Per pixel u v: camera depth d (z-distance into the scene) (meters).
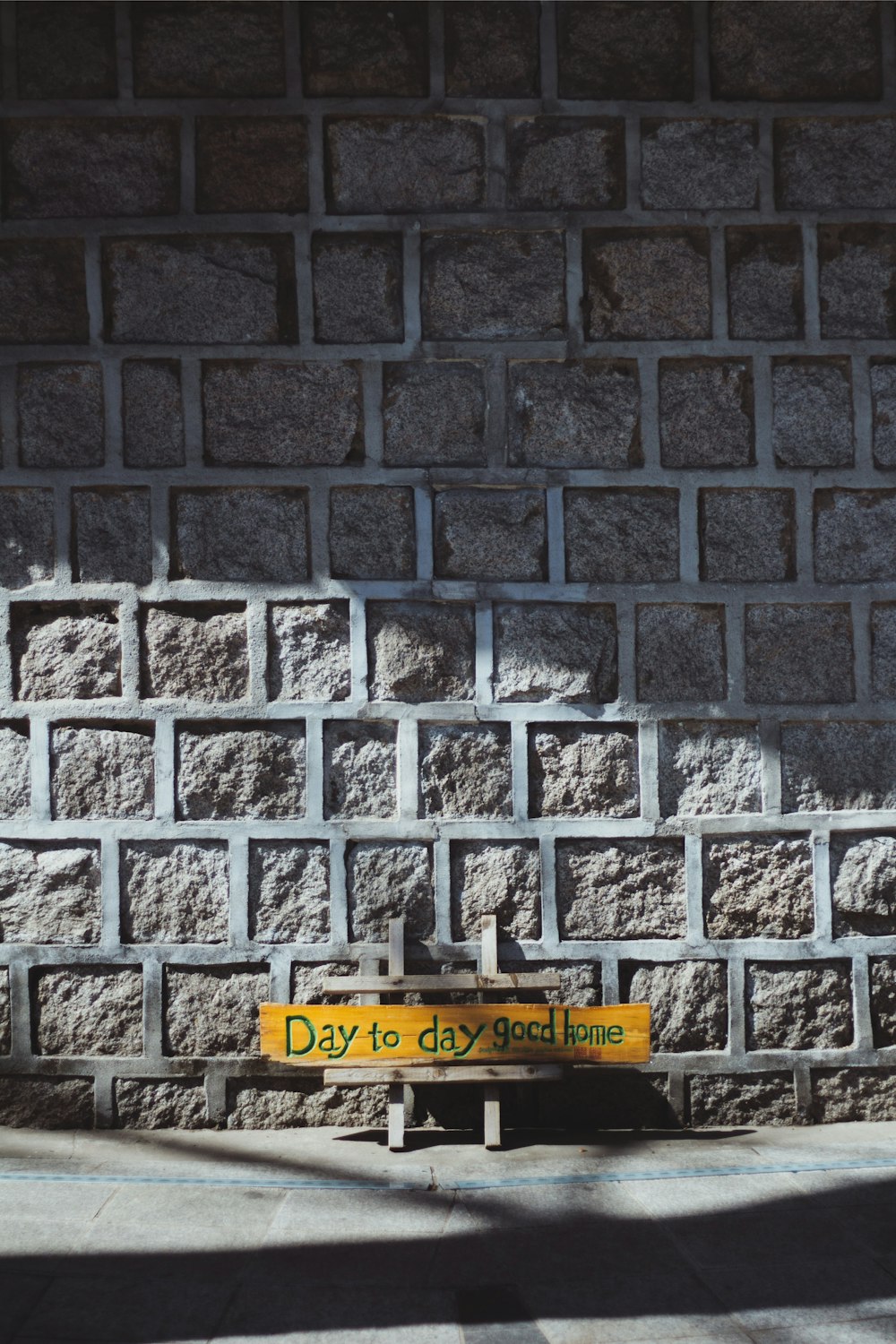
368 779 4.19
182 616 4.18
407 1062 4.01
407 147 4.20
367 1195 3.58
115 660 4.18
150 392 4.18
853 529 4.25
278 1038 4.01
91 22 4.17
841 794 4.25
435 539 4.20
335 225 4.18
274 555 4.18
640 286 4.22
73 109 4.15
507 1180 3.69
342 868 4.16
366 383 4.19
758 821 4.21
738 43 4.25
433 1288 3.04
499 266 4.21
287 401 4.18
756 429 4.23
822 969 4.23
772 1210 3.49
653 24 4.24
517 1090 4.20
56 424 4.17
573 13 4.23
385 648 4.19
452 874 4.19
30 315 4.18
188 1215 3.44
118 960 4.15
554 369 4.22
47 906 4.17
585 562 4.22
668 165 4.23
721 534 4.24
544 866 4.19
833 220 4.25
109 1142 4.04
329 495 4.18
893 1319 2.90
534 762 4.21
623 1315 2.91
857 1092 4.23
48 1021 4.16
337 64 4.18
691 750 4.23
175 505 4.18
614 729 4.23
